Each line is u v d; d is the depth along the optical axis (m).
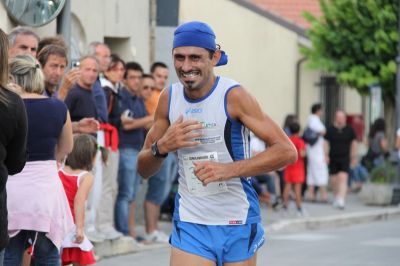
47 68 18.81
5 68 12.84
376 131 48.16
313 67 48.25
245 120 13.41
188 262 13.58
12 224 15.73
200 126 13.27
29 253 16.70
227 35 52.06
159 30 34.66
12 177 15.80
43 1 22.67
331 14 48.19
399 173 44.38
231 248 13.66
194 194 13.63
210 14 51.56
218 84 13.48
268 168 13.35
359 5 47.53
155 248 26.88
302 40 53.31
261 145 37.00
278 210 38.69
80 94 22.17
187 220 13.68
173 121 13.69
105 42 33.28
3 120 12.95
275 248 28.67
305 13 49.22
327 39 48.22
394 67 47.38
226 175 13.21
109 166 24.47
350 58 48.44
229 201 13.61
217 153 13.49
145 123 25.92
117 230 26.41
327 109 55.59
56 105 16.14
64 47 19.83
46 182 15.95
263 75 52.94
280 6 60.03
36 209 15.83
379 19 47.19
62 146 16.48
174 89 13.74
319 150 42.53
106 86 25.28
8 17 23.00
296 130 37.38
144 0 33.91
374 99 47.56
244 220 13.68
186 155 13.60
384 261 25.88
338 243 30.30
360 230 35.25
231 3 51.94
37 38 19.05
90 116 22.34
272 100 53.28
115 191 25.38
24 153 13.45
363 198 43.81
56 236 16.12
